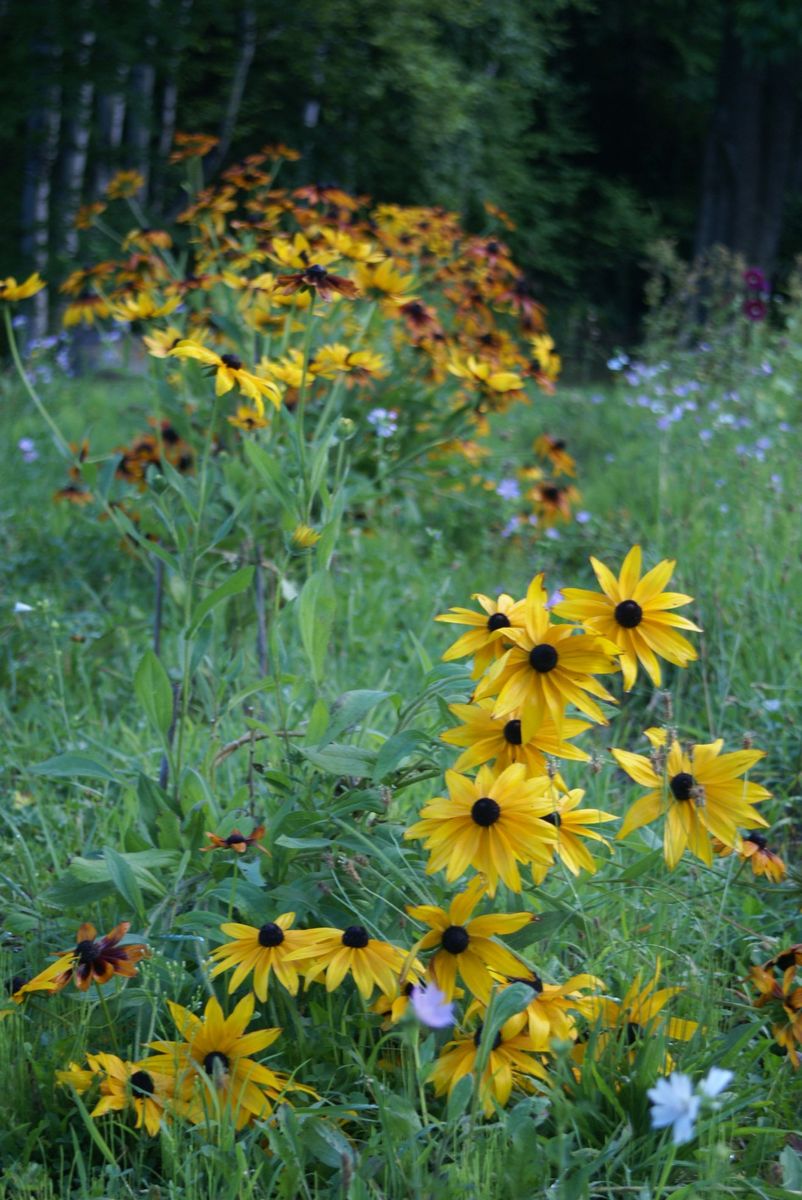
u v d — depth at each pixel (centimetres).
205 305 553
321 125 1622
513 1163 189
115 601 485
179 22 1309
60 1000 238
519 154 1942
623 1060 218
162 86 1551
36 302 1270
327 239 417
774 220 1706
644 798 222
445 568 523
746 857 257
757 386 700
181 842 253
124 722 400
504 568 532
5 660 439
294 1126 197
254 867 239
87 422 800
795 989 227
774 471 564
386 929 235
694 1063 219
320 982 229
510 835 207
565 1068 212
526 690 207
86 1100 214
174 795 267
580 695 206
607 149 2462
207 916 232
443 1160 206
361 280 384
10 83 1266
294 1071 209
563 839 223
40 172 1382
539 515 543
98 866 242
